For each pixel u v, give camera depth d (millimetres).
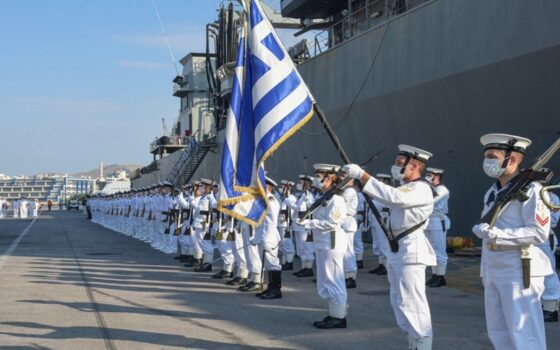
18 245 21375
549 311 7723
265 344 6648
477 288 10375
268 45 7672
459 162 15406
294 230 12750
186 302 9336
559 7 11930
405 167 5727
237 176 8156
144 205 23203
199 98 50500
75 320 7980
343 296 7379
